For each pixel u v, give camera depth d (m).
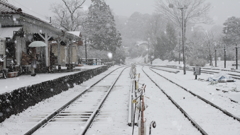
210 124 7.22
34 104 10.12
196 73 21.12
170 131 6.63
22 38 18.48
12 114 8.29
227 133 6.30
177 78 22.67
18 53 17.27
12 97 8.40
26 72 18.12
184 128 6.90
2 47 15.51
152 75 28.17
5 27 16.61
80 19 56.16
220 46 48.00
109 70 41.06
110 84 19.48
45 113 9.07
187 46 55.25
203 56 47.72
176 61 56.94
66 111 9.46
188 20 46.97
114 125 7.45
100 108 10.03
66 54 31.47
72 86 16.52
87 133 6.68
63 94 13.56
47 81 11.88
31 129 6.68
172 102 10.96
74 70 22.50
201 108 9.46
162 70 39.47
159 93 13.90
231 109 8.75
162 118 8.14
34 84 10.34
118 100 11.94
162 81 20.81
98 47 67.69
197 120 7.69
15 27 16.47
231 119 7.68
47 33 19.67
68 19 55.06
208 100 10.48
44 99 11.27
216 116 8.17
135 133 6.54
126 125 7.40
